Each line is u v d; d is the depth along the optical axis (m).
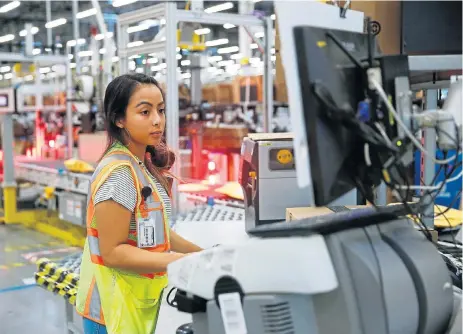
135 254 1.71
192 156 7.07
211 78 10.22
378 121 1.23
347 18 1.32
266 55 6.00
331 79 1.15
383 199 2.00
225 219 3.47
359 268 1.16
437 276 1.29
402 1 1.96
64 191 6.96
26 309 5.15
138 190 1.79
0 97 8.32
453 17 1.95
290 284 1.14
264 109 6.10
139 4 14.75
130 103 1.79
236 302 1.21
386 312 1.17
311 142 1.12
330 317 1.15
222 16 5.48
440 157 1.66
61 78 10.01
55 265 2.94
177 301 1.35
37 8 17.03
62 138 9.09
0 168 9.49
